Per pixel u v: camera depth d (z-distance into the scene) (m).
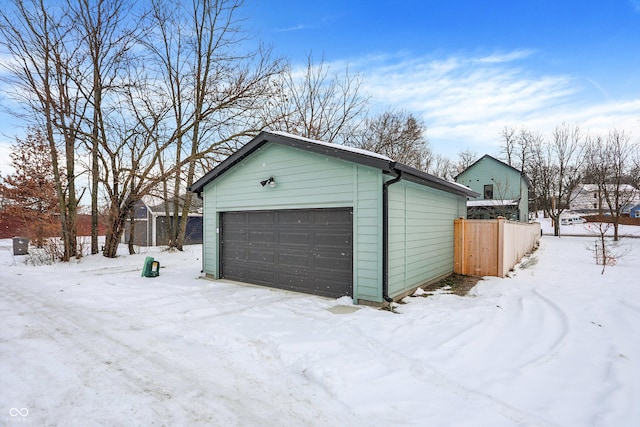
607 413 2.69
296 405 2.95
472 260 9.56
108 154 13.79
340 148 6.59
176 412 2.84
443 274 9.16
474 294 7.20
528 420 2.62
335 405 2.93
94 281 8.98
